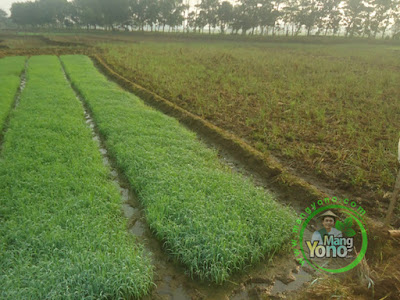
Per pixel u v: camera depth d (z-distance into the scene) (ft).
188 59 85.66
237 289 14.44
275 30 253.65
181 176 22.49
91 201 19.39
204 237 16.01
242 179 23.30
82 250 15.24
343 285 13.69
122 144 28.30
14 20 334.03
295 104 42.04
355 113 37.19
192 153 27.09
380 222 18.39
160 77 61.00
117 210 19.27
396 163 25.00
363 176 23.04
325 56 99.55
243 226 17.06
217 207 18.56
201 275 14.78
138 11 278.46
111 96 46.70
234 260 15.12
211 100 44.91
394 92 48.60
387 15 219.82
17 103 44.75
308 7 233.55
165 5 273.95
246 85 53.47
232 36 220.84
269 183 23.93
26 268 14.03
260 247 16.19
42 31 284.00
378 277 13.25
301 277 15.02
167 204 19.07
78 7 317.01
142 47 121.70
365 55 101.24
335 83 55.16
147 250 16.94
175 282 14.87
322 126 34.32
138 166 24.25
